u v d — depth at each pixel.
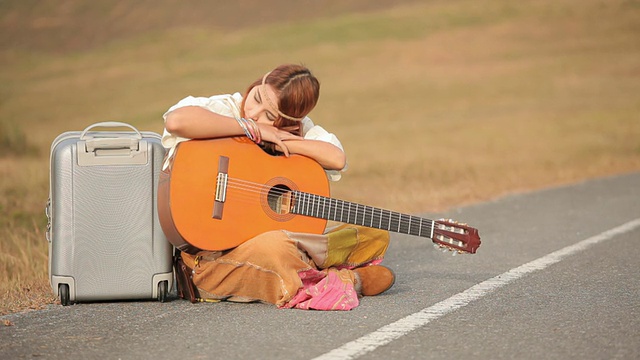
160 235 10.15
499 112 58.16
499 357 7.97
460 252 10.78
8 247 14.44
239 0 122.88
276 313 9.72
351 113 60.38
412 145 41.72
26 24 114.25
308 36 96.06
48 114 65.00
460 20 100.31
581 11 102.06
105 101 70.69
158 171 10.11
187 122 9.63
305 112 10.30
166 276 10.20
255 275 9.96
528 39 90.88
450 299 10.45
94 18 116.38
